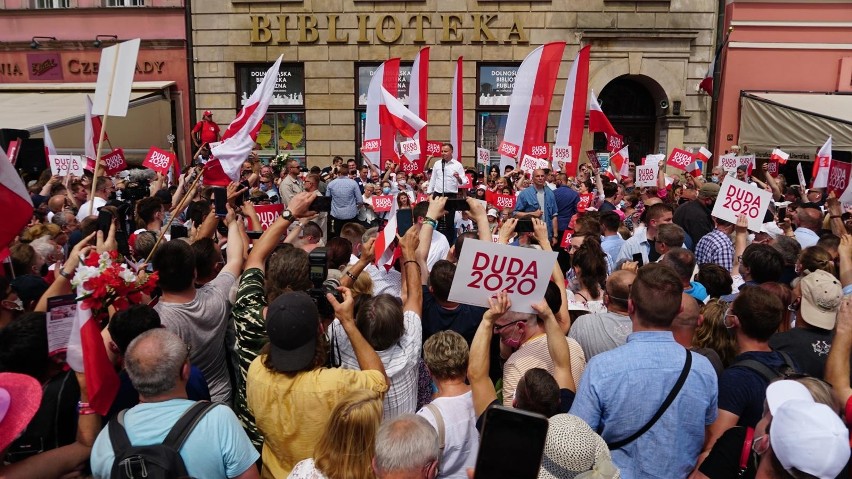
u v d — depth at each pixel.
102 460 2.39
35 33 18.05
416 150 12.16
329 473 2.37
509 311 3.41
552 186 11.22
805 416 1.87
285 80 17.84
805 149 15.87
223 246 5.64
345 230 6.16
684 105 17.30
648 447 2.70
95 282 2.78
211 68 17.70
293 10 17.38
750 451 2.34
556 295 3.71
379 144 12.38
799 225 7.38
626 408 2.70
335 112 17.70
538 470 1.93
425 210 4.97
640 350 2.76
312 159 17.94
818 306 3.44
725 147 17.34
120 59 5.39
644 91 18.14
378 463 2.18
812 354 3.39
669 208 6.44
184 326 3.39
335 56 17.52
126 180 10.79
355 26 17.39
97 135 11.36
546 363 3.38
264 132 18.06
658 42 17.02
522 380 2.71
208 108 17.84
